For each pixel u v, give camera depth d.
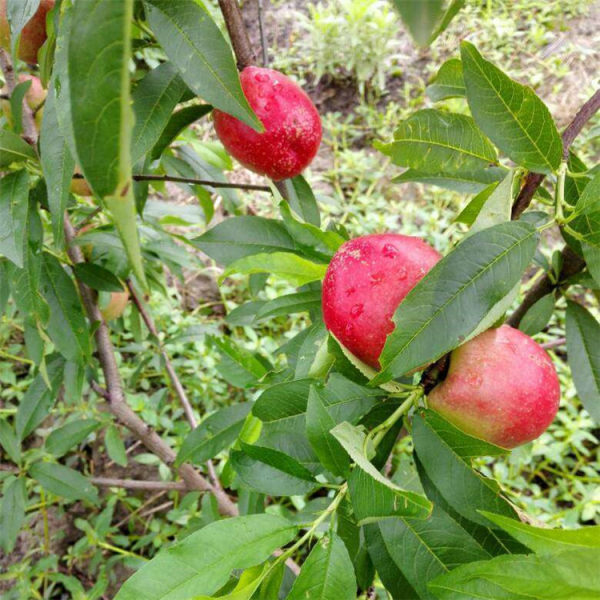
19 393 2.82
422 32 0.39
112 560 2.34
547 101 3.77
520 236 0.79
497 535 0.87
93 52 0.39
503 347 0.90
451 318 0.75
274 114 1.24
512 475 2.74
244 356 1.37
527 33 4.12
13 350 2.90
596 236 0.88
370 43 4.18
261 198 3.85
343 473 0.80
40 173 1.27
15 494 1.87
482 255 0.77
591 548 0.58
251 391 2.95
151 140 1.04
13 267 1.44
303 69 4.61
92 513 2.79
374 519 0.69
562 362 3.14
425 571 0.78
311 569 0.71
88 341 1.56
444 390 0.89
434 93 1.32
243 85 1.25
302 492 0.82
